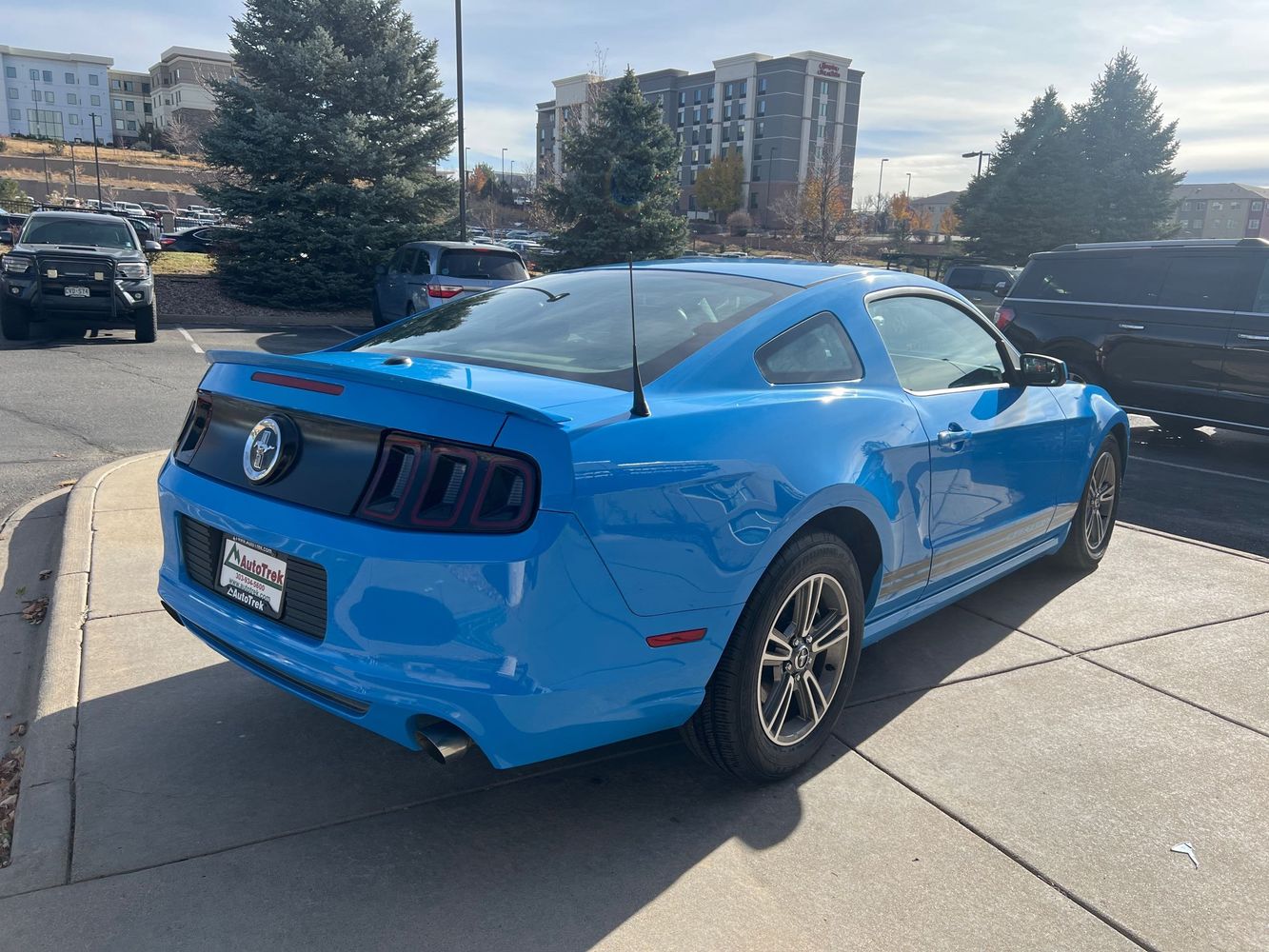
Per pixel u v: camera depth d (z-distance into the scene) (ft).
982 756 10.17
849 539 10.32
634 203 85.40
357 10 64.75
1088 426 14.70
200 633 9.16
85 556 14.57
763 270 11.10
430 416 7.39
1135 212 152.25
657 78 395.96
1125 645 13.20
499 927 7.37
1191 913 7.78
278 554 8.09
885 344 10.95
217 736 10.03
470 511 7.14
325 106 64.34
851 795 9.37
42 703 10.46
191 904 7.48
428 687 7.16
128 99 470.39
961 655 12.79
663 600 7.80
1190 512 21.35
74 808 8.66
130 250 46.70
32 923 7.20
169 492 9.25
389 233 64.23
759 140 363.35
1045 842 8.68
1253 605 14.88
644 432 7.74
